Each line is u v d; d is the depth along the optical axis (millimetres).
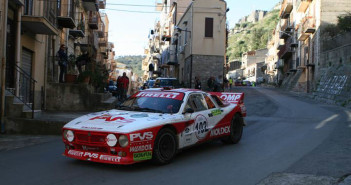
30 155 7133
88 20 31641
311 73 33156
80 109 15789
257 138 9680
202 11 32625
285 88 43812
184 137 6926
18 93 12594
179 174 5777
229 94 10594
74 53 24922
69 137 6199
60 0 19062
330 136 9805
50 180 5312
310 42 33812
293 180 5387
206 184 5227
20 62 13203
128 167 6176
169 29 51562
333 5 29953
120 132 5691
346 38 27141
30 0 14289
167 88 8180
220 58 32969
